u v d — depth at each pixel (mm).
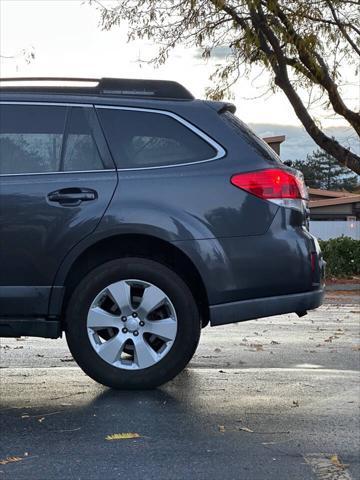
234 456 3771
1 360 6309
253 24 13492
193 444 3951
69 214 4797
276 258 4863
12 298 4793
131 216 4789
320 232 28203
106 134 4992
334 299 13477
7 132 4984
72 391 5051
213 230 4820
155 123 5039
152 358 4848
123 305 4832
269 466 3635
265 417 4504
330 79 14086
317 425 4352
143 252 5027
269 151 5195
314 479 3471
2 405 4699
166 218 4793
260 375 5734
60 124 5008
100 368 4844
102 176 4883
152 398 4848
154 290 4836
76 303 4820
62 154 4953
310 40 13125
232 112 5332
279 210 4918
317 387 5340
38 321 4824
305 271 4922
